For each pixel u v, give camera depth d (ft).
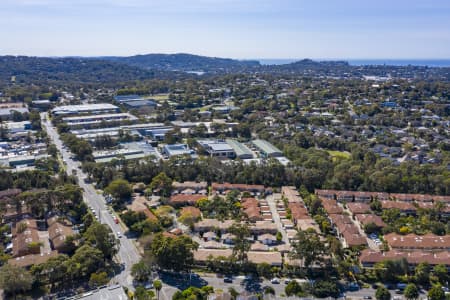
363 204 614.34
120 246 484.74
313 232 481.87
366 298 386.73
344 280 419.95
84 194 655.35
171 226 543.80
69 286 401.49
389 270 418.72
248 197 645.92
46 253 445.78
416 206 608.19
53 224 520.83
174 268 425.69
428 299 380.58
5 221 545.85
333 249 444.96
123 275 421.18
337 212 580.71
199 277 424.46
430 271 429.79
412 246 482.69
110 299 357.00
